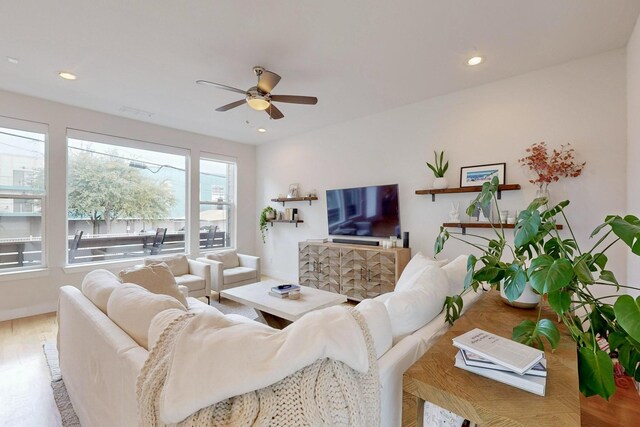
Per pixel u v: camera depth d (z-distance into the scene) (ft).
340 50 8.52
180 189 16.70
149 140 15.16
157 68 9.53
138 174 15.16
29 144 12.07
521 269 4.31
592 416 4.43
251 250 19.89
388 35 7.80
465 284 5.04
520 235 4.33
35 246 12.20
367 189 14.15
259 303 9.04
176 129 16.21
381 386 3.30
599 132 8.85
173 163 16.40
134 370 3.42
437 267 5.93
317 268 15.03
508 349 3.36
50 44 8.20
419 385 3.11
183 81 10.44
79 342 5.48
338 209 15.38
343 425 2.65
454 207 11.68
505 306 5.61
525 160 10.00
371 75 10.05
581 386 3.51
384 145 13.75
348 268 13.76
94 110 13.33
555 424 2.53
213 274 13.73
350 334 2.93
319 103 12.61
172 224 16.39
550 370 3.40
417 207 12.75
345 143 15.21
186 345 2.90
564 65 9.36
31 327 10.55
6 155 11.62
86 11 6.86
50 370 7.66
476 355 3.28
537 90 9.84
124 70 9.66
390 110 13.48
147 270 7.91
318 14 6.99
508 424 2.60
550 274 3.57
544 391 2.90
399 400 3.64
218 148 18.13
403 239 12.89
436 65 9.42
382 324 3.76
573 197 9.27
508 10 6.88
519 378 2.99
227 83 10.57
